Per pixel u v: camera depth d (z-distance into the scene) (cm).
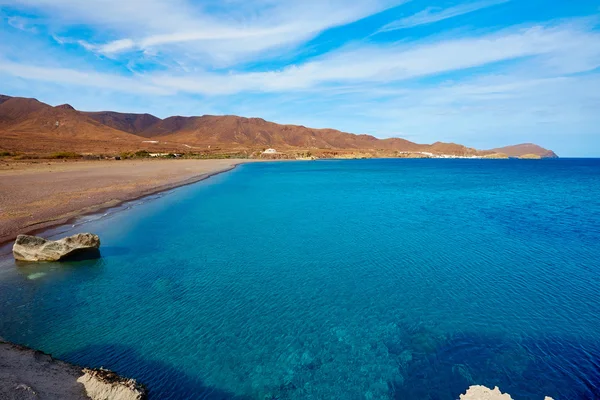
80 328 888
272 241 1714
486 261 1441
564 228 2044
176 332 884
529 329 909
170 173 5312
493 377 716
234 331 898
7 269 1281
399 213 2495
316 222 2148
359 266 1377
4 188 2891
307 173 7050
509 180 5916
